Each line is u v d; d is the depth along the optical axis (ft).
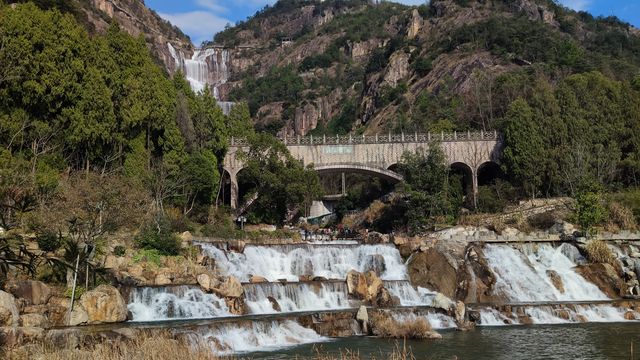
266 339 129.18
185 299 149.59
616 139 300.61
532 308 160.35
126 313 139.23
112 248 162.09
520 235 220.23
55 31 198.59
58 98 194.08
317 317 139.85
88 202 158.61
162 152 232.12
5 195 101.86
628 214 239.91
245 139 278.87
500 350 122.11
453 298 185.78
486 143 306.96
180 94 244.01
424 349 122.83
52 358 89.56
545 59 520.42
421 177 265.75
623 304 169.37
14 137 169.89
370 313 144.97
